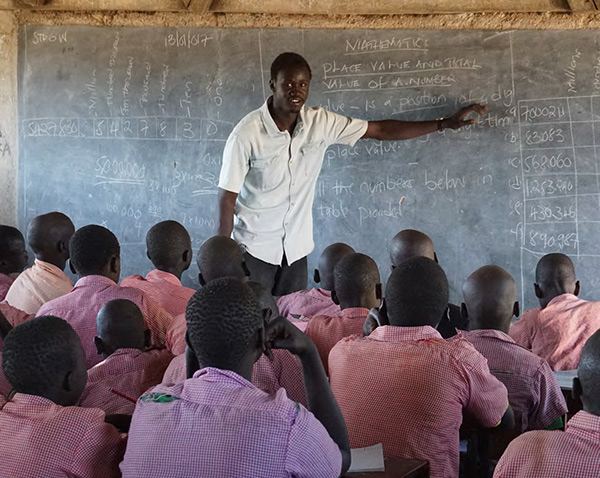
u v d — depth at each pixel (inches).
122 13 213.5
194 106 210.4
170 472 56.8
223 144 209.2
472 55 188.7
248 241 175.2
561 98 184.2
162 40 211.2
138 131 215.5
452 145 191.9
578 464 56.8
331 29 197.6
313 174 178.5
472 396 76.4
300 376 81.3
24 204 225.5
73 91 219.5
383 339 79.7
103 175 219.5
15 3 216.2
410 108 193.3
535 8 183.3
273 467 55.9
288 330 62.7
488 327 98.8
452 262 194.2
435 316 80.1
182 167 212.8
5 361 66.2
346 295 105.4
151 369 92.0
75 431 63.4
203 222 212.7
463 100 189.9
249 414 56.8
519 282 190.5
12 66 222.8
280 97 165.5
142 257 219.0
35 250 141.4
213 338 58.3
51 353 65.9
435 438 75.8
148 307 111.8
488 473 88.5
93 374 90.4
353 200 199.9
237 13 204.4
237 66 205.9
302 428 56.9
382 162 197.0
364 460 70.1
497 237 191.0
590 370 57.9
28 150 224.2
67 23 217.9
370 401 77.6
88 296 111.7
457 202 192.9
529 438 59.5
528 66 185.5
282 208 175.6
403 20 192.2
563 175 185.6
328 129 176.4
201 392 58.7
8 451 62.7
